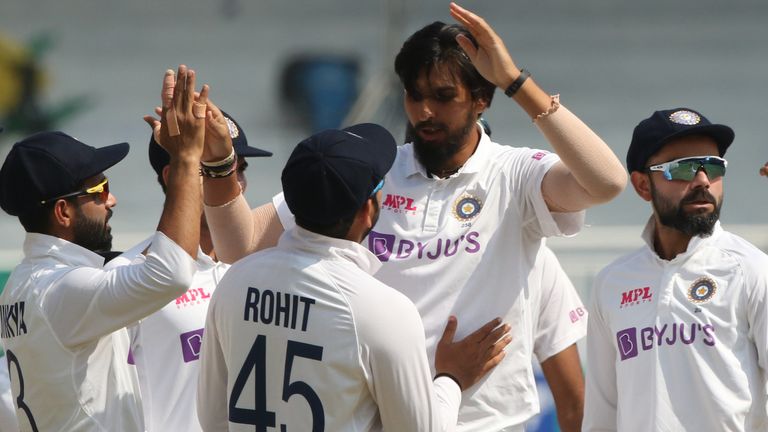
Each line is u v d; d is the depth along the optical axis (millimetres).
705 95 72750
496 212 11859
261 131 69125
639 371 12227
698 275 12133
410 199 12023
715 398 11672
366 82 73312
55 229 11312
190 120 10562
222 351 10406
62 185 11188
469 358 11312
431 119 11617
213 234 11664
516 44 80375
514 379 11852
